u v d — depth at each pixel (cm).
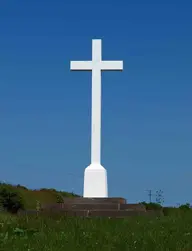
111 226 1786
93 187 2652
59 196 3603
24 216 2086
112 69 2739
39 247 1420
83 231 1653
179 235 1597
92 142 2700
